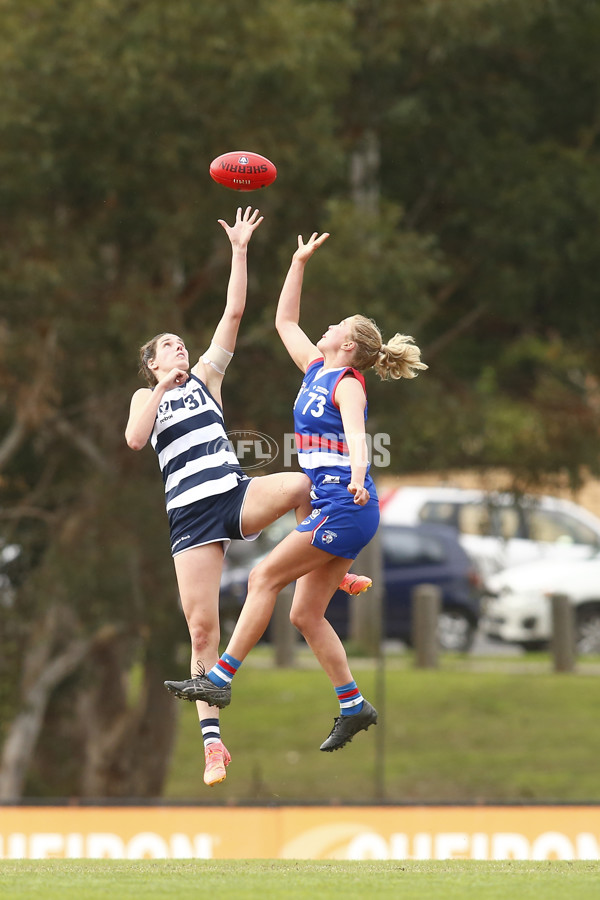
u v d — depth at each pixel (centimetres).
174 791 6000
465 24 4816
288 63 4309
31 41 4272
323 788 5834
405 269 4528
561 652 6988
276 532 5844
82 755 5838
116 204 4606
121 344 4541
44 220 4541
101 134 4359
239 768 6125
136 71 4175
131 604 4622
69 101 4256
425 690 6731
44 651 5022
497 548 7362
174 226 4503
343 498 1952
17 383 4631
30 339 4534
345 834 3472
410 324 4666
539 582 7362
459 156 5206
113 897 1581
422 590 7131
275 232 4716
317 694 6875
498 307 5297
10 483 5328
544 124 5462
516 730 6259
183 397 2086
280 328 2194
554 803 3497
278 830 3497
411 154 5297
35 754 5881
